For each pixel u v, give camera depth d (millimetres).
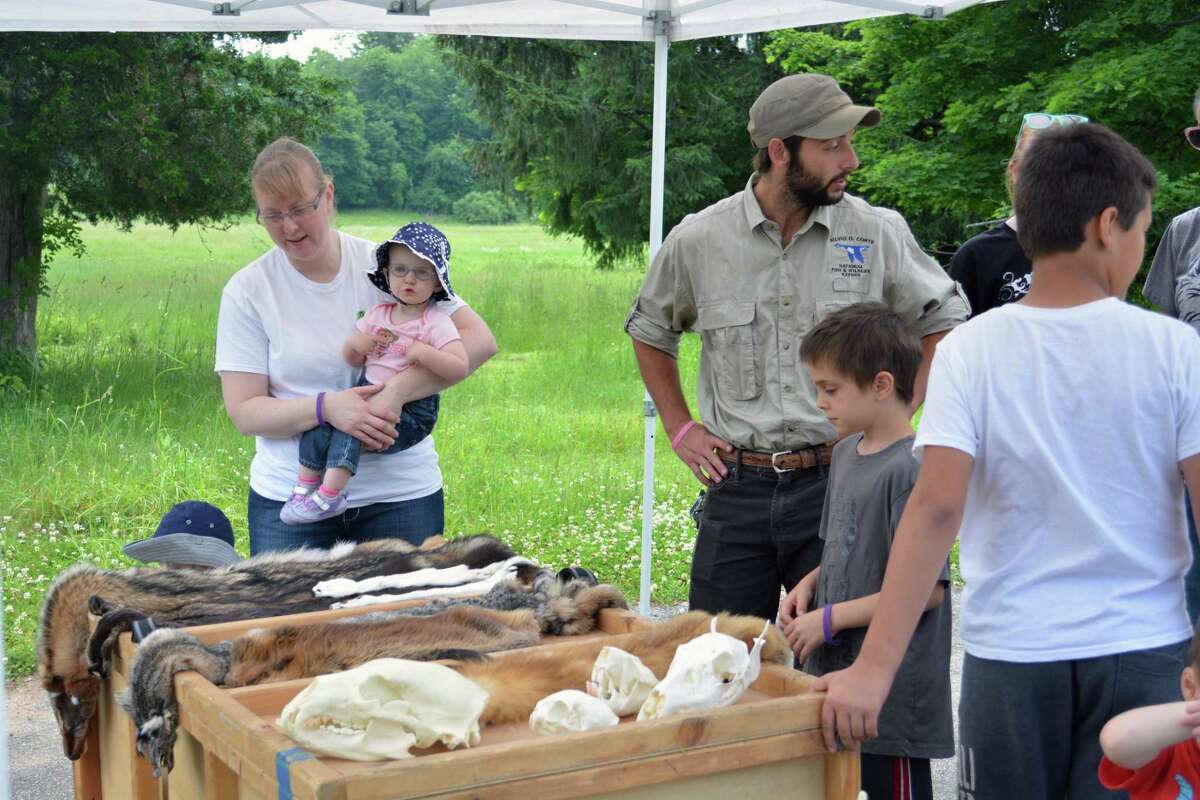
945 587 2551
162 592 2594
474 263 29625
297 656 2090
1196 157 11797
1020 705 2076
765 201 3178
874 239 3203
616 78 18359
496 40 18391
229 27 4922
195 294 17844
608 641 2164
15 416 9352
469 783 1604
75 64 11273
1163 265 3699
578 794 1689
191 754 2049
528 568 2752
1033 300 2127
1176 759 1893
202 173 11906
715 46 19375
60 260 23641
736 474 3248
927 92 13305
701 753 1790
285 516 3232
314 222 3178
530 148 19141
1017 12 12484
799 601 2824
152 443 8719
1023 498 2070
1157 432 2043
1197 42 11109
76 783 2652
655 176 4652
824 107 2990
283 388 3340
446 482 7844
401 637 2176
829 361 2633
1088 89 11180
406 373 3248
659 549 6641
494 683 1974
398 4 4754
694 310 3396
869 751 2561
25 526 6785
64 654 2520
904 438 2654
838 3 4625
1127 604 2041
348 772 1556
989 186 12695
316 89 12836
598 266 21250
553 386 12344
